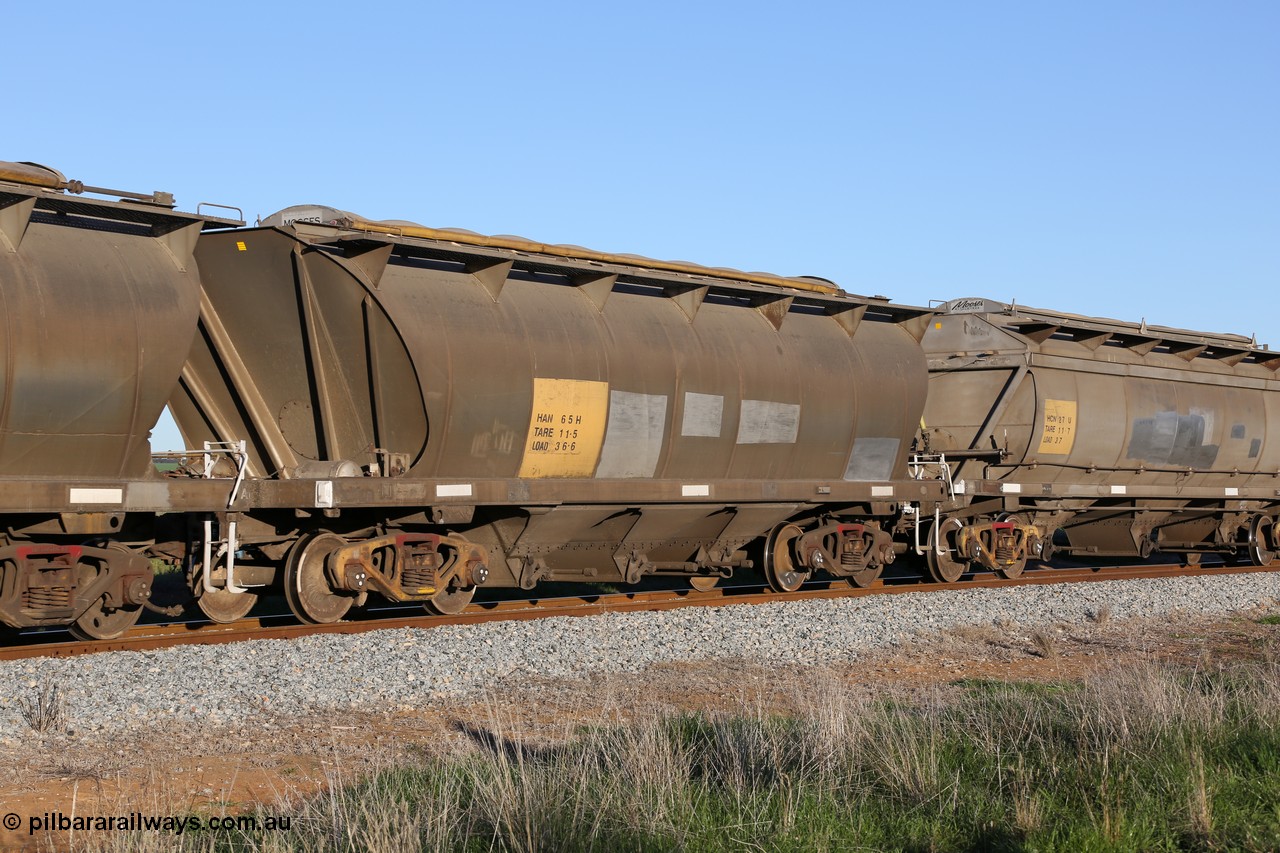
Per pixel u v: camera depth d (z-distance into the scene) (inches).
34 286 427.5
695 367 622.8
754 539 722.8
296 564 526.3
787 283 694.5
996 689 419.2
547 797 265.4
